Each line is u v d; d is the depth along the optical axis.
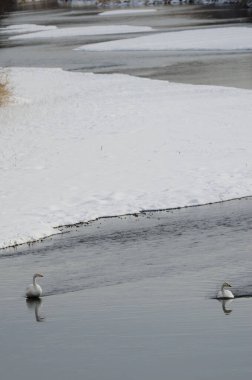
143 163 36.81
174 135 42.03
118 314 21.03
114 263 25.23
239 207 30.55
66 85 63.38
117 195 32.31
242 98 52.47
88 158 38.09
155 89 58.78
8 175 35.75
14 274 24.81
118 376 17.73
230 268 24.05
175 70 70.00
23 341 19.81
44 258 26.17
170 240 27.30
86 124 46.12
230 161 36.44
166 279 23.41
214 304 21.25
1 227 29.00
